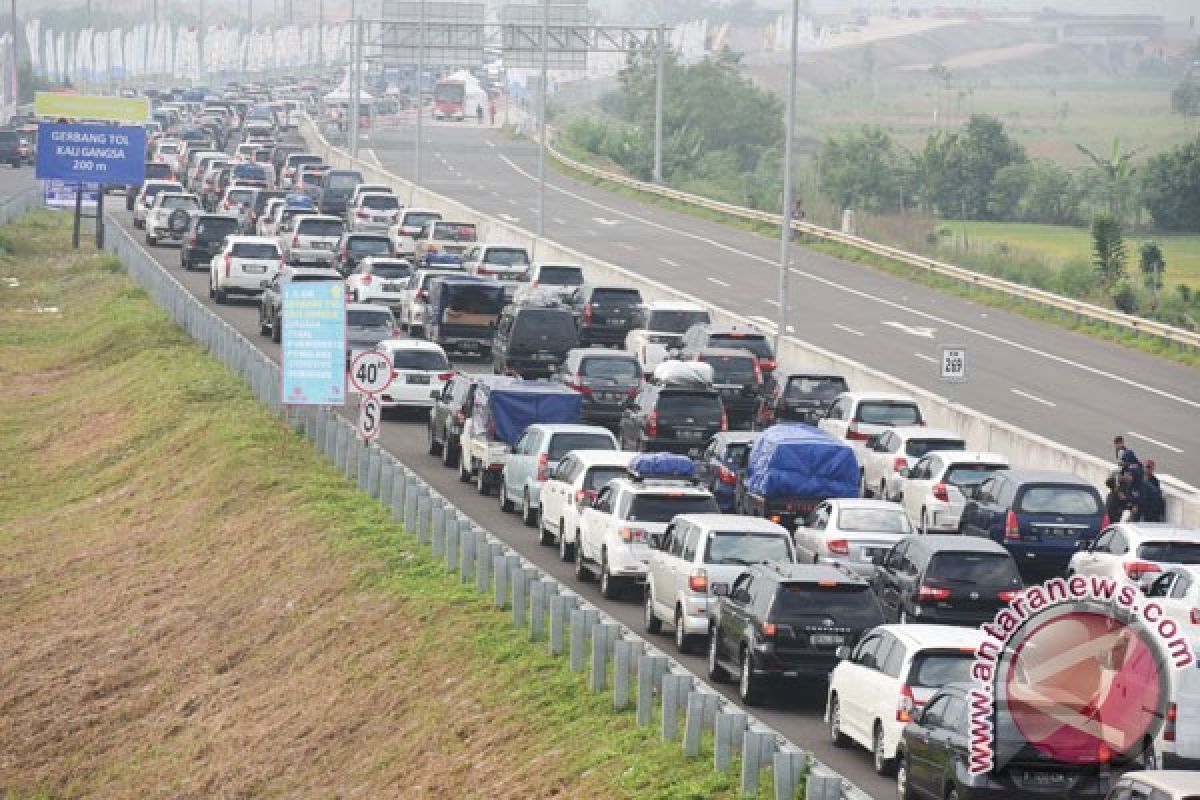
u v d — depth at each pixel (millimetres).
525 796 74250
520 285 197875
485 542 101750
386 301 198750
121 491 151875
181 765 99312
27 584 134250
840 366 162625
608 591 101188
